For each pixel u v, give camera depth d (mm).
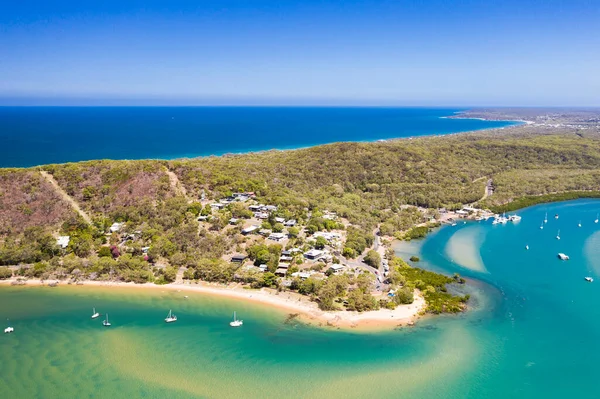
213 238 146750
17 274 130250
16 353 92125
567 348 96062
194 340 97250
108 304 114562
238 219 163250
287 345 95188
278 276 127312
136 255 140375
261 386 81875
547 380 84812
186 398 78625
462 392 80938
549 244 169250
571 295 123312
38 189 165375
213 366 87688
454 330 102438
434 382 83562
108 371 86188
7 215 152750
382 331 101375
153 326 103312
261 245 140000
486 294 123375
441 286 126750
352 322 104875
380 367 87750
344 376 84812
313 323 104438
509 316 110125
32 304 114375
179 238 146125
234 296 118188
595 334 102250
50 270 131000
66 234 149000
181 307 112812
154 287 123938
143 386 81812
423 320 106875
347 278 124000
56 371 86125
